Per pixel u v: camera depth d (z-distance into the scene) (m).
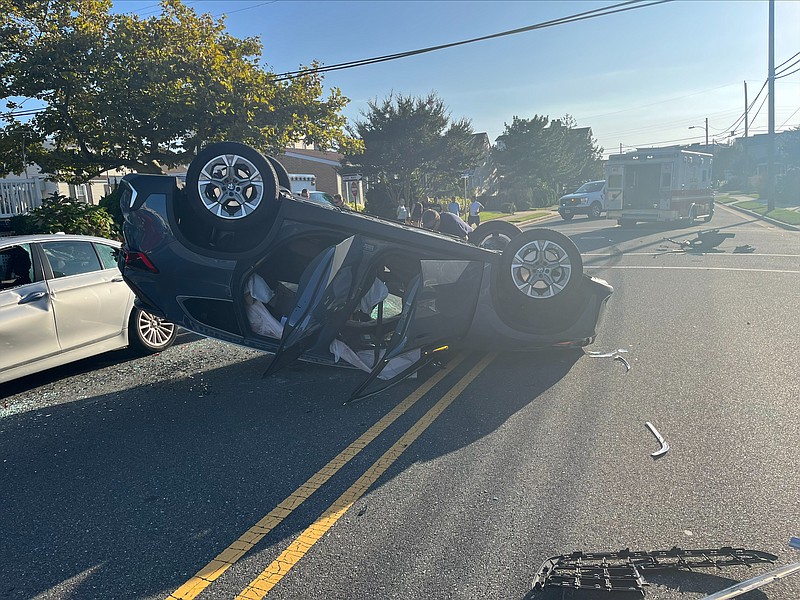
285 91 16.58
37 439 4.76
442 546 3.10
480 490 3.66
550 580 2.71
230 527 3.38
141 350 7.01
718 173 81.25
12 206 14.72
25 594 2.87
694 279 10.91
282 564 3.01
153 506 3.65
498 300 5.77
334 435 4.59
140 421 5.05
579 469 3.87
